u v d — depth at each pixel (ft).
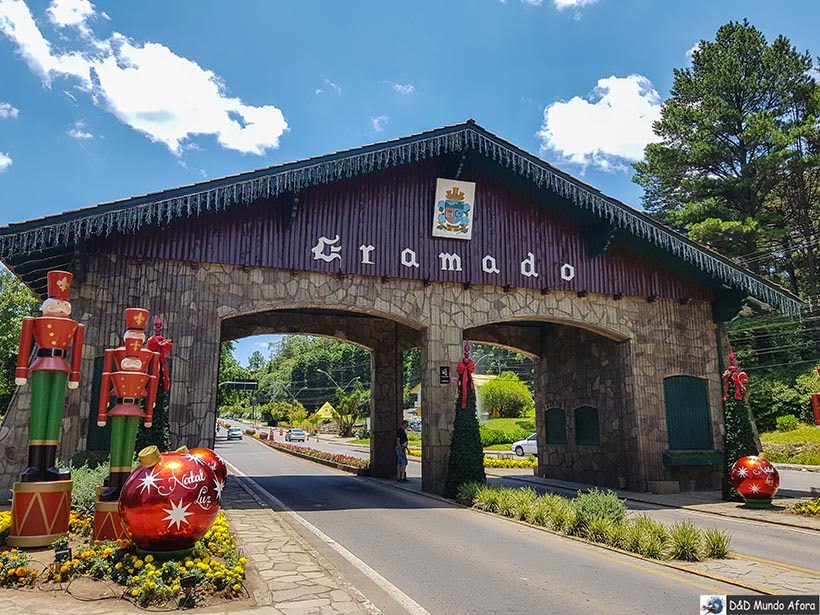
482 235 52.54
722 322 59.36
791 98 110.73
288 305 46.39
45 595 18.33
